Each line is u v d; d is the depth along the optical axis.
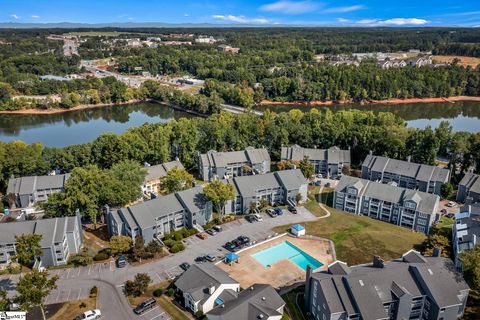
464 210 118.00
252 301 78.19
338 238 112.62
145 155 159.62
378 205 125.56
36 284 77.25
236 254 101.44
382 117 196.75
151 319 80.88
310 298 83.25
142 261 101.81
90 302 85.69
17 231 101.56
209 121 182.38
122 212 108.50
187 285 85.88
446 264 83.94
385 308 77.44
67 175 140.00
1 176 142.50
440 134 166.88
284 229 117.88
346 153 162.00
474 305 84.88
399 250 106.06
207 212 120.75
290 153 163.50
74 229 103.75
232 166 158.50
